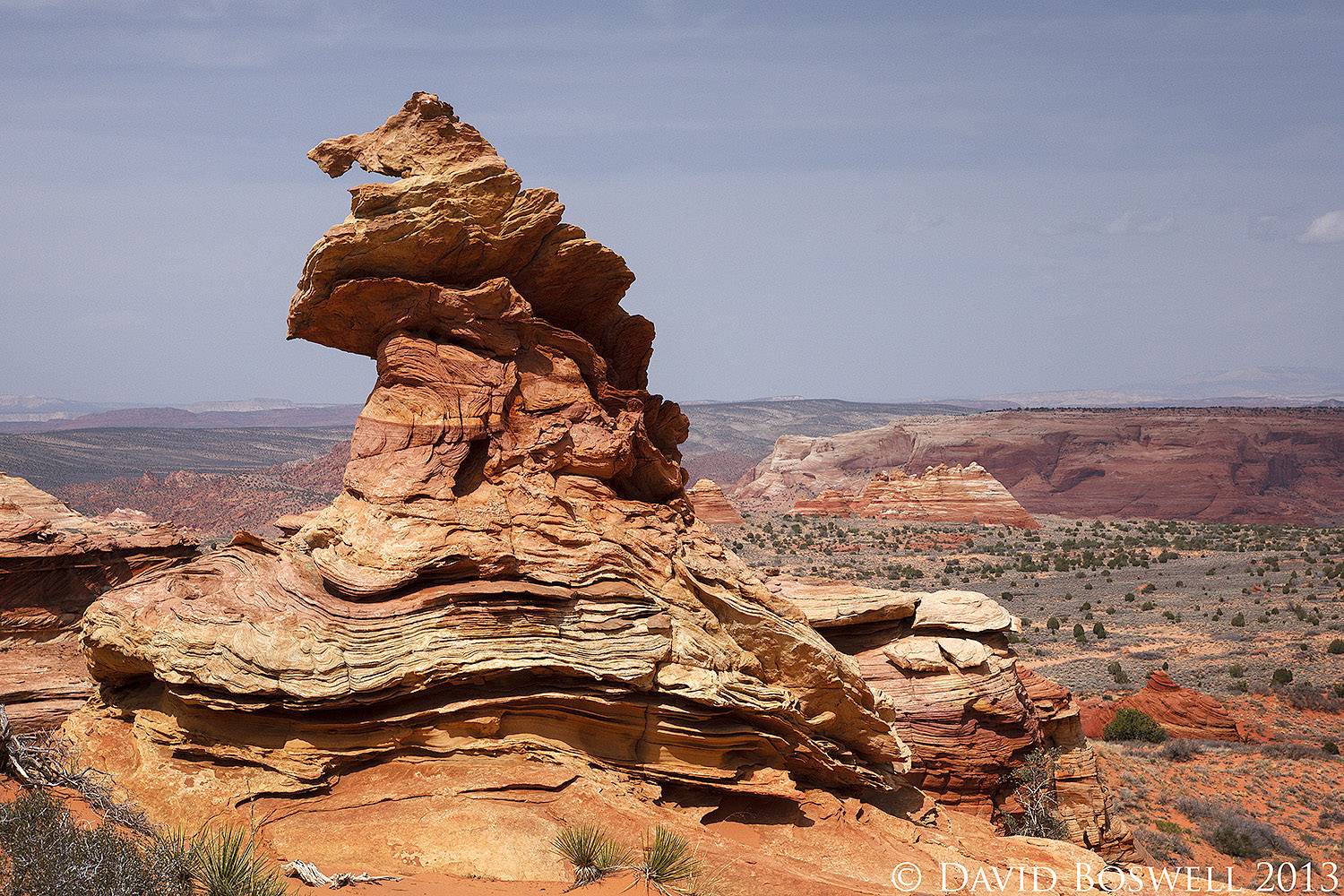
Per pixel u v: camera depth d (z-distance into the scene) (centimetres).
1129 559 14700
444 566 1786
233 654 1684
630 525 2033
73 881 1256
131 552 2978
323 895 1392
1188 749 5316
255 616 1731
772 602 2084
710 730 1845
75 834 1348
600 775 1762
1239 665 7312
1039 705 3070
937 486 18788
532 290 2167
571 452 2056
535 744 1767
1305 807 4516
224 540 13125
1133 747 5475
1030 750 2920
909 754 2292
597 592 1798
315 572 1845
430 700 1753
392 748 1736
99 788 1634
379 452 1953
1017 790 2869
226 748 1708
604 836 1622
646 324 2391
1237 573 12775
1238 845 3944
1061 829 2873
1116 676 7188
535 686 1788
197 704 1711
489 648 1733
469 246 2027
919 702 2783
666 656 1811
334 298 2045
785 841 1850
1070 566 13825
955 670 2859
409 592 1789
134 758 1745
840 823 1967
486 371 2025
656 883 1532
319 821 1616
